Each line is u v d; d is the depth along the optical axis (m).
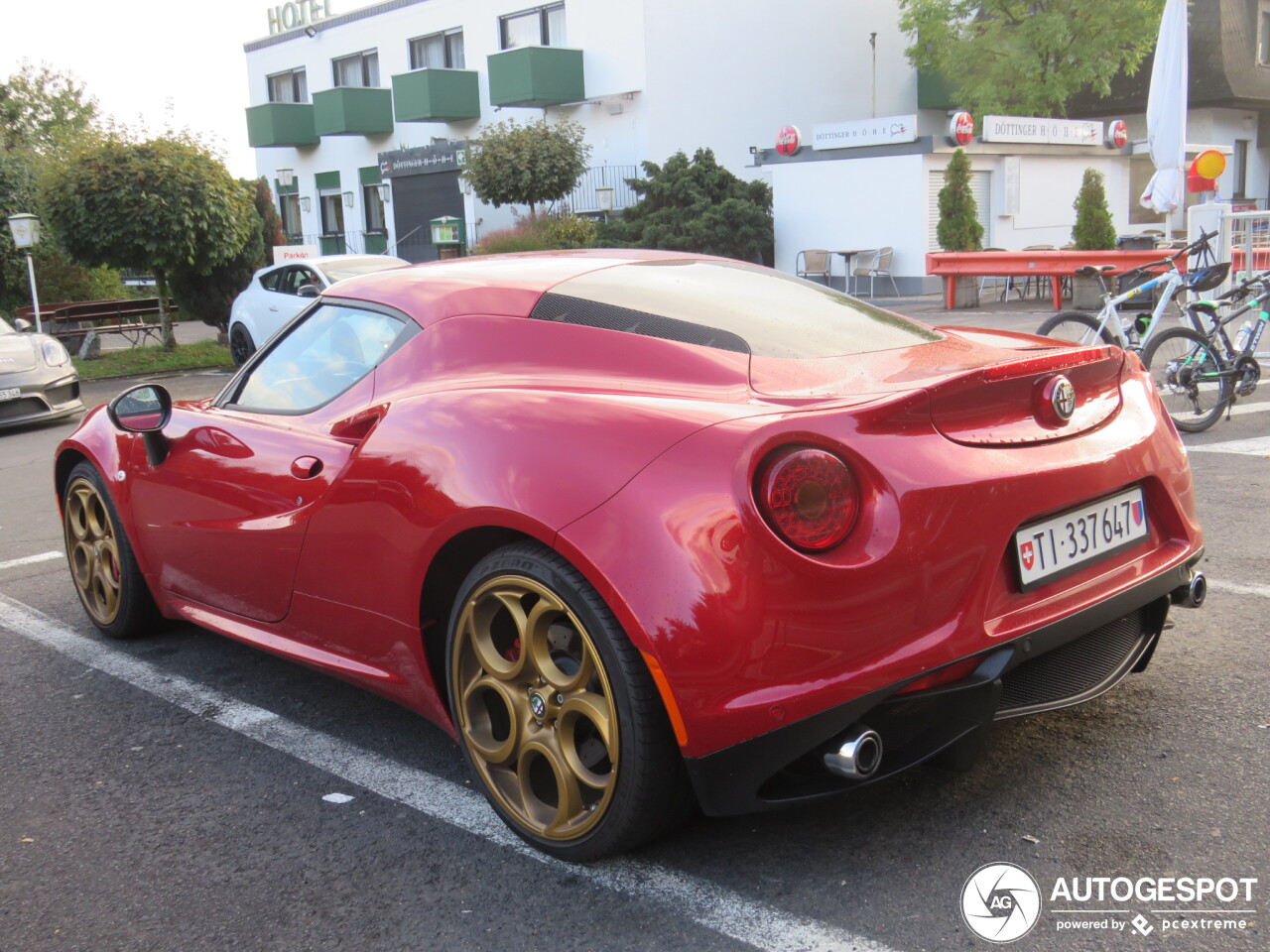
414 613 2.49
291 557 2.85
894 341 2.68
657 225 20.53
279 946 2.09
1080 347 2.67
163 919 2.20
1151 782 2.47
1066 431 2.33
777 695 1.93
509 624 2.38
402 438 2.49
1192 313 7.08
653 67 22.86
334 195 31.00
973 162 19.38
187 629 4.10
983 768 2.59
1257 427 6.59
